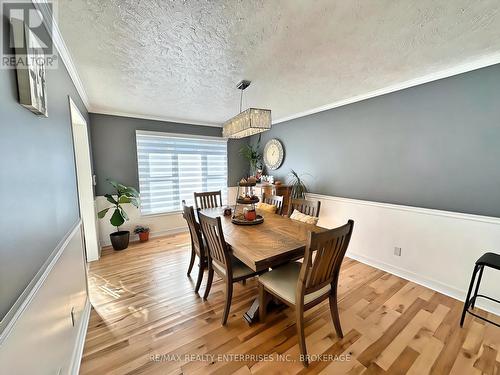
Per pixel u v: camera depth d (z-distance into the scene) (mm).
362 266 2699
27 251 842
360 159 2879
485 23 1372
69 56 1687
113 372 1291
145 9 1226
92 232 2842
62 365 1150
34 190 943
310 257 1262
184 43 1571
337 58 1817
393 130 2520
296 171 3885
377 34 1491
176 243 3535
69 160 1634
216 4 1198
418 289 2186
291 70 2035
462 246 1998
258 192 4008
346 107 3004
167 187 4059
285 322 1721
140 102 2971
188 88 2455
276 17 1309
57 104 1410
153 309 1876
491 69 1837
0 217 676
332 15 1293
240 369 1312
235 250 1583
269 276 1661
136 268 2656
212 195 3309
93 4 1171
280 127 4164
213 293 2135
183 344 1499
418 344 1500
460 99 2012
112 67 1920
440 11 1267
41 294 920
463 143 2016
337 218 3125
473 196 1979
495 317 1769
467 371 1301
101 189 3393
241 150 4980
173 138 4055
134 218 3715
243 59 1815
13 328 702
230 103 3057
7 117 751
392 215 2496
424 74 2150
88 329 1635
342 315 1797
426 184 2277
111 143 3449
